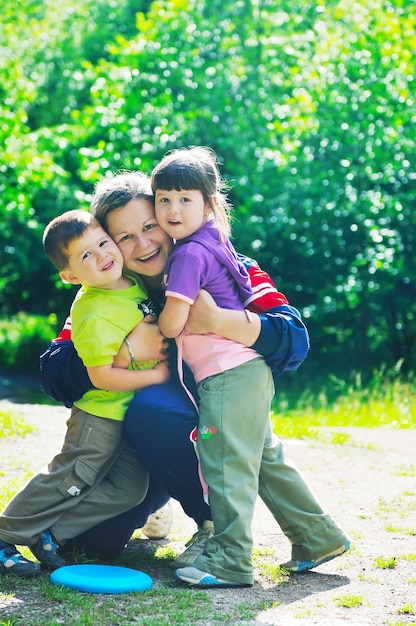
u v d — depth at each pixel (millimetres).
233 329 4305
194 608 3959
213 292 4324
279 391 16719
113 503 4496
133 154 18547
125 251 4348
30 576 4328
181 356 4352
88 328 4258
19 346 24484
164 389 4426
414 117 17156
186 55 19031
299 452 7984
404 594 4297
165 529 5199
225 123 18875
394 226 17922
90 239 4234
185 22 19469
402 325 18844
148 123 18688
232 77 19188
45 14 28828
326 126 17594
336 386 16328
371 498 6242
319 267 18750
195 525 5531
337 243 17688
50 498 4375
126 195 4328
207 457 4293
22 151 19688
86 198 18531
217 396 4281
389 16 17891
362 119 17547
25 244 24031
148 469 4453
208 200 4309
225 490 4246
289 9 20156
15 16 26766
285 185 17953
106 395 4406
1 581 4242
